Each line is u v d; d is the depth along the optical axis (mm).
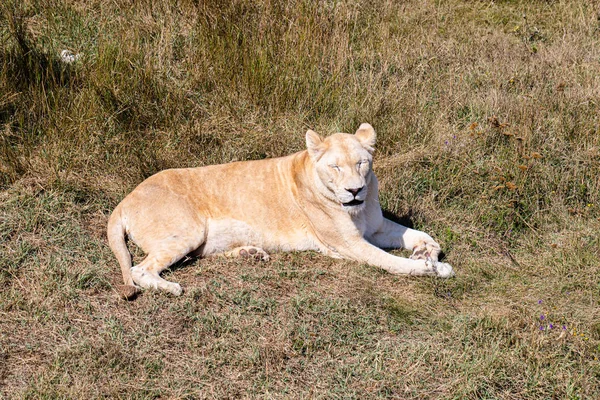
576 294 7523
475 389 6027
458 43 13969
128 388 5941
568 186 9336
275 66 11625
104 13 13023
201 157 9883
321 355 6465
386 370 6258
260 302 7117
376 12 14633
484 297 7508
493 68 12656
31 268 7477
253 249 8023
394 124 10703
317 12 13258
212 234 8086
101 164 9375
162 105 10641
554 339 6676
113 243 7688
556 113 10852
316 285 7559
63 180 8805
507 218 8805
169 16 12766
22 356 6305
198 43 12234
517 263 8141
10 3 12656
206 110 10789
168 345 6504
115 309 6984
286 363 6336
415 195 9258
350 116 10859
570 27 14492
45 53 11211
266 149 10164
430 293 7500
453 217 8922
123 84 10609
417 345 6578
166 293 7199
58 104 10148
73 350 6312
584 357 6492
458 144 9977
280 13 13000
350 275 7777
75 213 8469
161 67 11445
